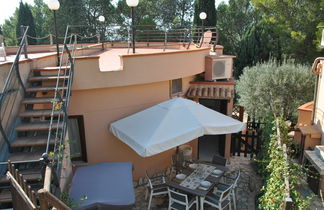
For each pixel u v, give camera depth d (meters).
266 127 9.94
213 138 14.33
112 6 33.53
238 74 23.58
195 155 11.88
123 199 5.79
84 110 9.16
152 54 9.43
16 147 6.52
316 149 7.24
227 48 28.91
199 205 8.11
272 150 7.00
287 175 5.50
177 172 9.22
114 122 9.25
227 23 32.78
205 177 8.18
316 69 8.69
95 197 5.80
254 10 31.67
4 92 5.77
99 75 8.71
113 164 7.36
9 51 12.48
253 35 22.56
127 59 8.97
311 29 19.25
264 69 14.89
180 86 11.38
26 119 7.12
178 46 16.22
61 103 6.07
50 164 4.57
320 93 8.50
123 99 9.59
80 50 12.62
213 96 11.07
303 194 7.07
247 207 8.36
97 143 9.61
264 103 14.35
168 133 7.88
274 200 5.23
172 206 7.69
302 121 9.96
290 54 21.42
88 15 32.19
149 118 8.71
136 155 10.20
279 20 20.84
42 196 3.54
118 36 22.58
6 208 5.42
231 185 7.71
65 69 7.55
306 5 19.23
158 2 35.88
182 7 36.59
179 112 8.68
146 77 9.52
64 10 30.30
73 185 6.32
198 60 11.53
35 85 7.79
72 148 9.66
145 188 9.53
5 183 5.74
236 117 13.70
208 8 22.33
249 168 10.84
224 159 9.20
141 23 28.06
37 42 29.72
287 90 13.85
